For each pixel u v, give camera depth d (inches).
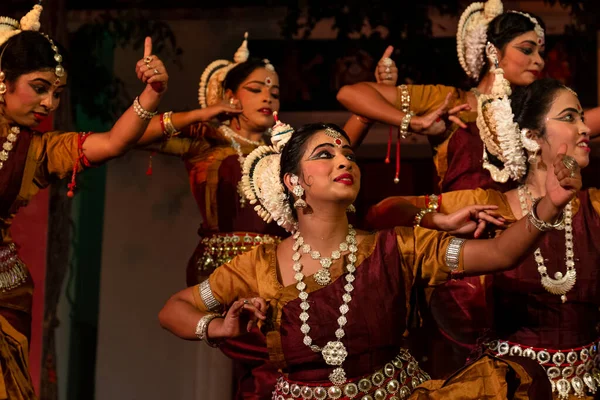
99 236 443.2
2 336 253.0
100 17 443.2
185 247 439.5
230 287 244.2
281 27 439.8
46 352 414.6
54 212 425.1
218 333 232.7
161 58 449.4
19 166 267.7
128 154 446.0
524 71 317.7
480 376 228.8
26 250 421.7
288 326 233.5
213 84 388.8
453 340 293.6
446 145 311.6
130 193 443.8
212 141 364.2
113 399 430.0
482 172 303.0
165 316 244.8
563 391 254.7
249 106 366.3
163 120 311.3
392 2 435.5
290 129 261.0
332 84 451.5
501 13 332.5
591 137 293.3
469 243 230.4
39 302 418.9
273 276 239.1
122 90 444.8
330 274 234.8
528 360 235.0
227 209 351.9
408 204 279.1
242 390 335.6
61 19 433.1
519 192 266.5
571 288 255.6
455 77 434.6
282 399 238.2
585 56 438.0
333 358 230.1
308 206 241.4
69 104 436.8
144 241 440.8
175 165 445.1
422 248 235.0
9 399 250.4
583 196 264.8
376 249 237.1
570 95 263.4
